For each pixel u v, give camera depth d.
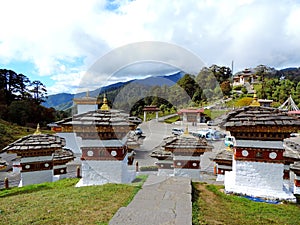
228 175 9.23
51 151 11.30
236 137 8.28
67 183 10.55
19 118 45.72
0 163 10.31
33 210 6.45
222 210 6.66
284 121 7.39
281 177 7.84
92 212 6.09
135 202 6.64
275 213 6.79
